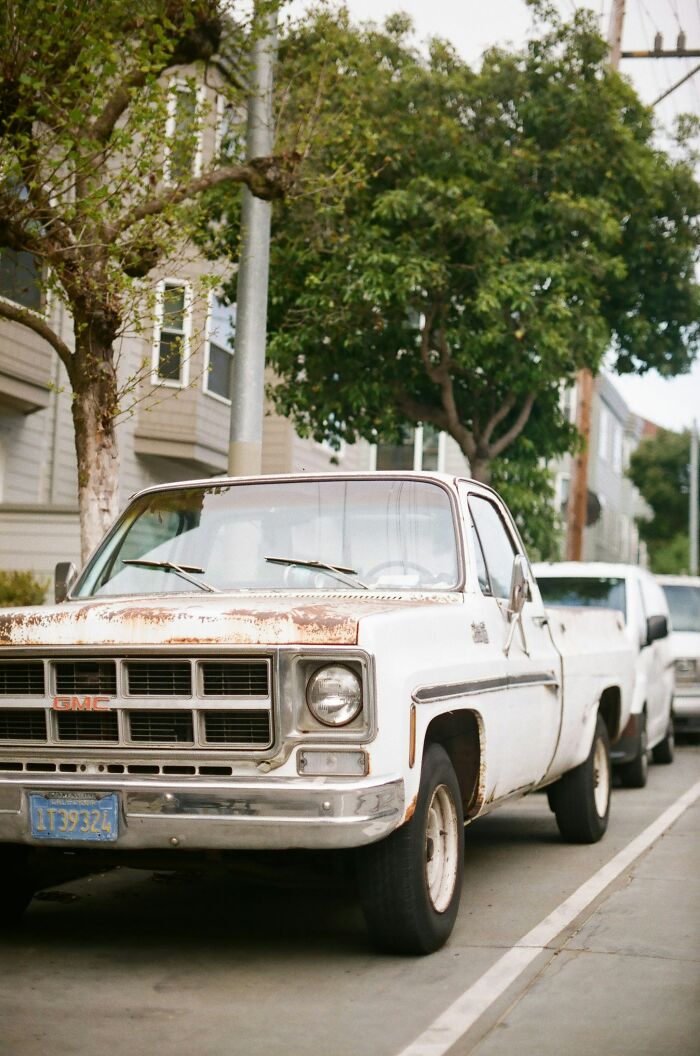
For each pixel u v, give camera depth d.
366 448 35.19
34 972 5.68
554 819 10.33
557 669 8.02
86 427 10.84
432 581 6.68
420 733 5.62
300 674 5.40
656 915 6.73
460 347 19.61
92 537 10.79
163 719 5.54
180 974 5.64
